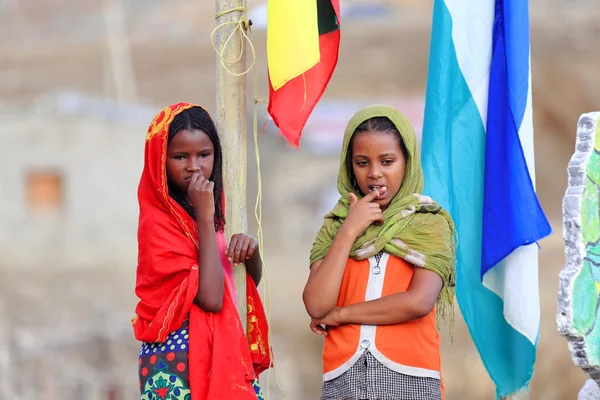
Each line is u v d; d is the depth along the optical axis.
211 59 178.38
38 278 87.62
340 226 14.02
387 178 13.60
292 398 56.84
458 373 52.50
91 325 51.12
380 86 151.12
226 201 15.18
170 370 13.50
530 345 16.61
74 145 101.50
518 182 16.25
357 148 13.65
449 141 17.02
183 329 13.63
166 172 13.98
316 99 15.33
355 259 13.73
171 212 13.84
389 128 13.58
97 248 99.88
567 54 136.88
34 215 100.81
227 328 13.67
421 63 160.00
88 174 101.50
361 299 13.56
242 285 14.91
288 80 14.49
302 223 119.69
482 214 16.86
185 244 13.77
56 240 99.62
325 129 129.88
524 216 16.17
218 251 13.72
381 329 13.27
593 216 13.10
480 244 16.94
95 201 101.44
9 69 181.50
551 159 129.62
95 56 183.50
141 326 13.82
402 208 13.69
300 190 123.19
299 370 61.44
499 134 16.73
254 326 15.05
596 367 12.76
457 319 55.75
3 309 71.62
